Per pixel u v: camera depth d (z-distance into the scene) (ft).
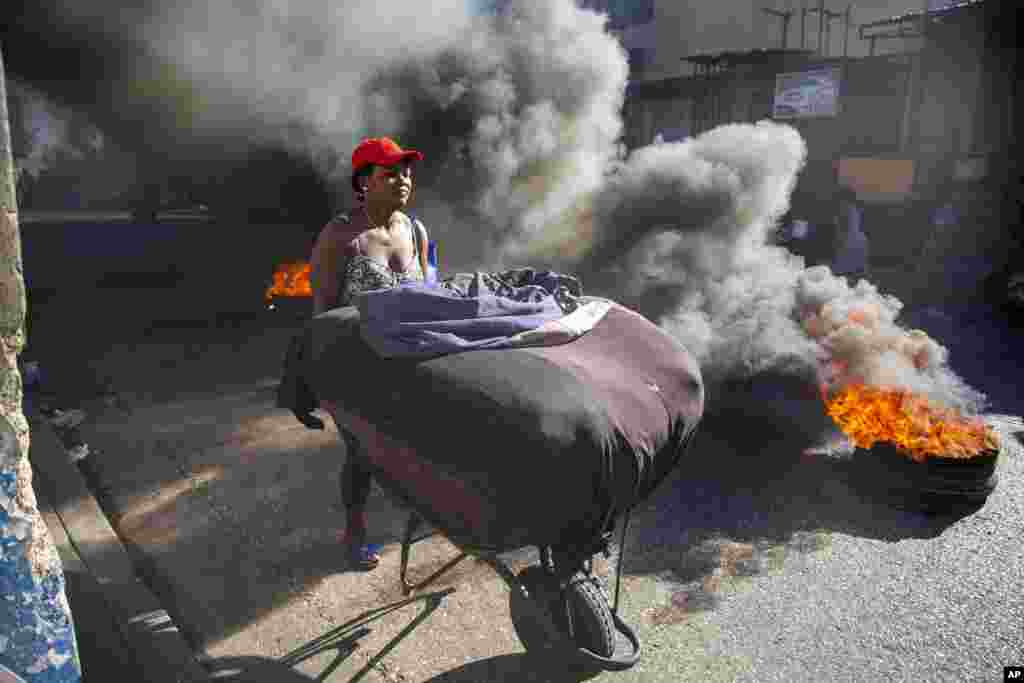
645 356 7.66
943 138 47.29
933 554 11.73
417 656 9.34
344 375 7.36
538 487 6.14
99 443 16.19
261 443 16.28
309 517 13.01
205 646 9.50
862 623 9.96
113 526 12.66
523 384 6.37
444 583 10.98
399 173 9.47
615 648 8.59
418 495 7.29
